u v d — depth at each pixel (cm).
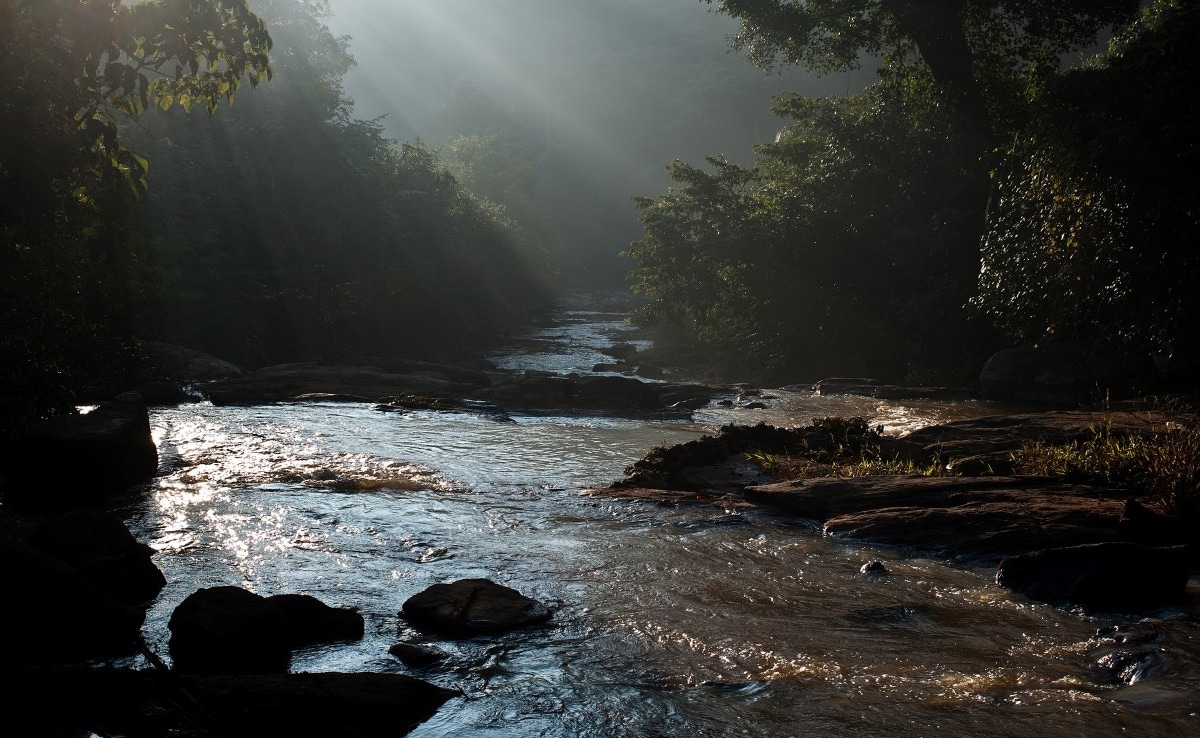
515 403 1806
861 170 2559
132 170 754
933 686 428
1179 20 1645
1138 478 820
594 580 604
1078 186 1683
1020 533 673
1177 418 1188
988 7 2345
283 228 3172
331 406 1633
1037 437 1101
